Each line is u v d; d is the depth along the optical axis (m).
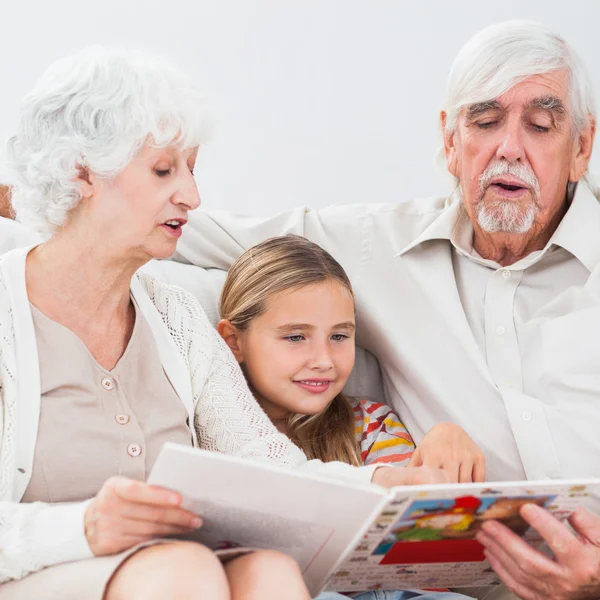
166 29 2.44
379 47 2.48
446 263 1.84
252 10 2.46
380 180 2.51
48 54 2.41
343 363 1.74
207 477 1.04
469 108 1.74
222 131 2.48
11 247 1.74
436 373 1.76
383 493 1.08
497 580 1.39
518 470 1.69
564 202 1.85
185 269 1.91
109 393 1.34
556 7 2.48
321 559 1.20
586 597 1.28
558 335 1.73
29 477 1.27
